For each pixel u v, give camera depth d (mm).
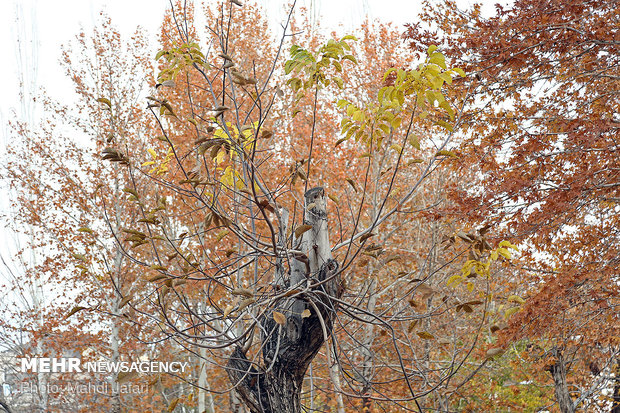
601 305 9523
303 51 4098
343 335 9797
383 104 3857
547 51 8531
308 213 4715
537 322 9086
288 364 4723
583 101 9703
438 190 13414
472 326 13359
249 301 3812
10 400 16609
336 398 9938
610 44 8367
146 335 13797
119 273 14328
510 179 8539
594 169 8555
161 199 4477
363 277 11867
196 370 15219
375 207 12188
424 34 8938
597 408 13344
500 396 15406
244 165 4434
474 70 8820
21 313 17438
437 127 9203
